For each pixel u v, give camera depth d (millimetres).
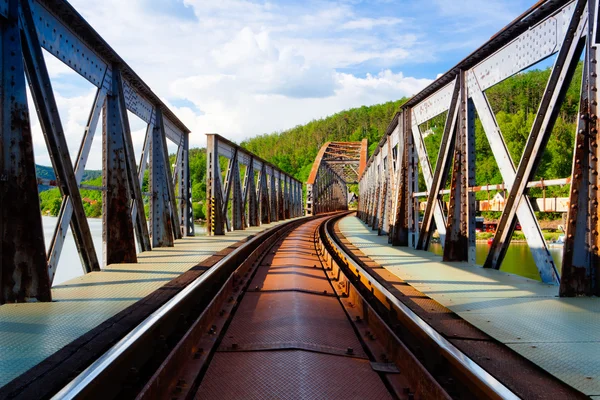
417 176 12961
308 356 4066
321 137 178750
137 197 10266
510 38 7188
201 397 3271
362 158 45000
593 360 3543
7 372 3291
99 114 8172
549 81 6207
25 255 5520
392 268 8617
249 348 4316
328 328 5195
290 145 183750
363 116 187500
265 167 30438
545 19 6324
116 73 8844
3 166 5414
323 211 60719
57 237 6531
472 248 9078
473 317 4875
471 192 8977
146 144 11891
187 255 10555
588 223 5883
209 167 18188
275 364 3854
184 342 3869
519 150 40625
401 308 4828
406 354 3701
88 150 7766
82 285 6637
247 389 3377
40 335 4172
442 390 2885
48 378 3160
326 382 3533
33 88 6023
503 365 3479
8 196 5441
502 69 7395
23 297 5496
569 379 3152
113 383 3232
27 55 5777
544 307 5340
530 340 4047
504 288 6535
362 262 9555
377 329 4855
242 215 22453
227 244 13578
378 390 3490
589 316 4910
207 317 5070
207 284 7141
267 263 11273
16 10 5422
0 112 5367
